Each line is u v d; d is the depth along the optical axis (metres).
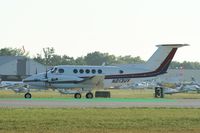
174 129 74.75
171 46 180.25
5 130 71.69
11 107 110.69
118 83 176.88
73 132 70.38
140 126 77.62
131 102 141.00
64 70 173.12
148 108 111.75
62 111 100.31
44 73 172.62
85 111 101.06
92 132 70.62
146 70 178.88
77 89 175.75
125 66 177.88
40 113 95.38
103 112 99.38
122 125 78.38
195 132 71.81
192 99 171.12
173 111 104.25
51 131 70.94
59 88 173.25
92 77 170.88
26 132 69.75
